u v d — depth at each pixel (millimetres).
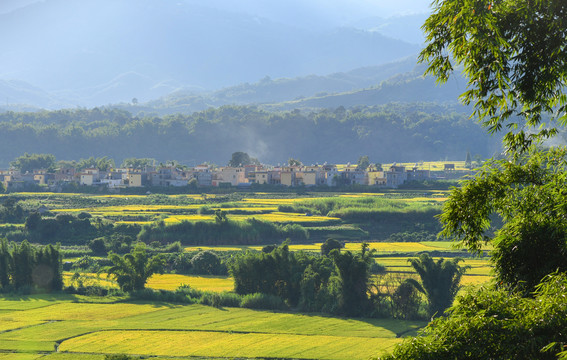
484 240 31672
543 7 27641
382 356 27906
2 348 117125
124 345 120438
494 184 30812
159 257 169750
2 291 166625
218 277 188750
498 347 25656
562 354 22609
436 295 143125
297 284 156375
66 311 148625
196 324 137500
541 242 29906
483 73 27828
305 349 117438
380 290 154000
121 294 166000
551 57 27859
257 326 136000
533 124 29766
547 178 30656
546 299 26047
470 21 26234
